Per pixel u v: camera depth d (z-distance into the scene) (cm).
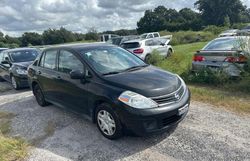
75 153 392
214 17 8056
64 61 523
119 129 399
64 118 543
